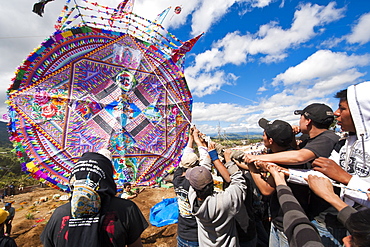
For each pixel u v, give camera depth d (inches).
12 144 76.5
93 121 93.7
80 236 50.6
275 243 79.4
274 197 81.2
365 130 59.9
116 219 53.9
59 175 82.3
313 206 74.5
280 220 76.3
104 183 57.1
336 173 58.8
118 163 96.1
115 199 58.6
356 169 62.9
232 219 86.6
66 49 91.4
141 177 102.0
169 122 118.1
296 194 74.7
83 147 89.3
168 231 221.1
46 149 82.0
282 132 76.0
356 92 60.9
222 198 80.7
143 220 60.4
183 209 106.7
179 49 125.6
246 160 79.7
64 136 86.5
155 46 120.6
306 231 46.4
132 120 104.3
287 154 69.8
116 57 105.2
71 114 89.4
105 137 94.7
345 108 66.7
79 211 52.0
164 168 110.7
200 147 115.3
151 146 108.3
